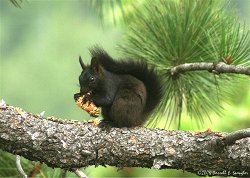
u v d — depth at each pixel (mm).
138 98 10742
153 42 10898
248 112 12844
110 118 10688
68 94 42625
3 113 9391
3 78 44531
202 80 10891
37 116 9586
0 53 46062
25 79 44438
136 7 10922
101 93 11086
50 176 10352
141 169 13656
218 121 12766
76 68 43750
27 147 9383
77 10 46031
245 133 8969
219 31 10594
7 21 46562
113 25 11305
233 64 10305
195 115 11000
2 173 10148
